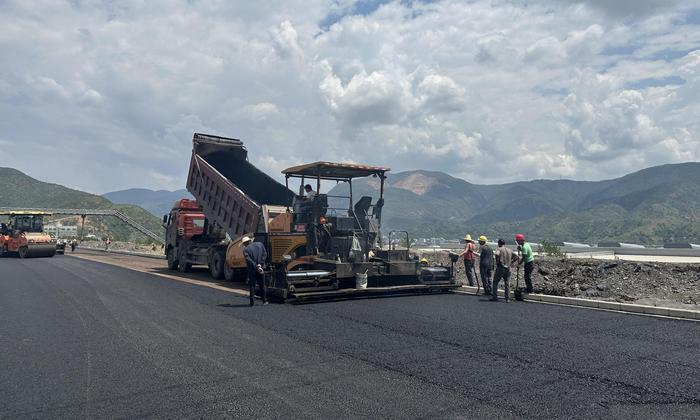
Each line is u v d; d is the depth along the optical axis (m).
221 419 4.34
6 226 30.11
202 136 17.31
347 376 5.58
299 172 12.80
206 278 16.53
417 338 7.45
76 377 5.57
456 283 13.59
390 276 12.59
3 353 6.61
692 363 6.16
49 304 10.70
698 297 11.30
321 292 11.16
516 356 6.45
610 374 5.70
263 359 6.28
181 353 6.58
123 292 12.62
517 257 11.78
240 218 14.54
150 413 4.49
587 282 13.28
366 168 12.59
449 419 4.35
